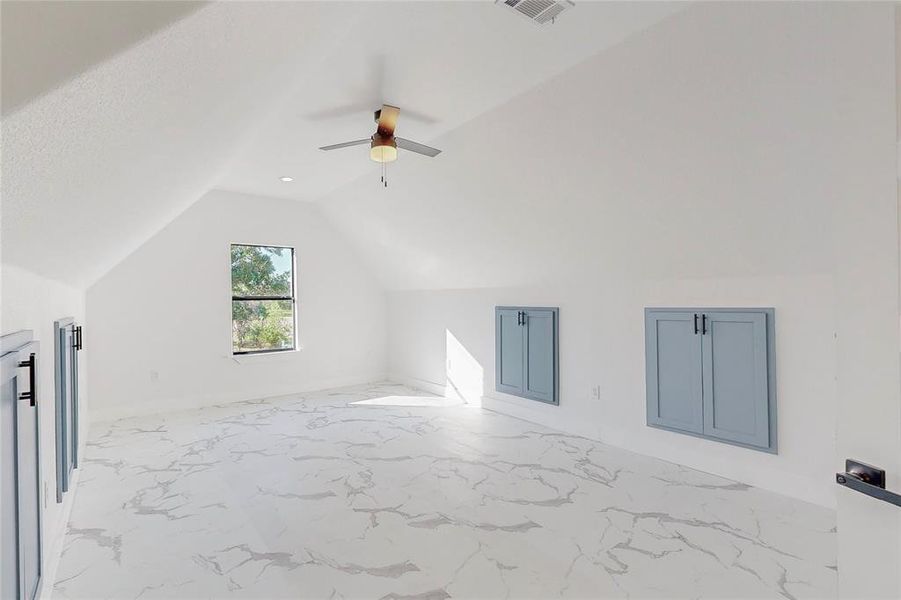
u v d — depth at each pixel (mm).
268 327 5676
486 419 4547
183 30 754
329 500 2686
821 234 2434
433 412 4832
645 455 3482
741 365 2934
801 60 1927
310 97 2834
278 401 5328
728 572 1960
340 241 6211
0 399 967
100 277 3998
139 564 2045
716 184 2588
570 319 4109
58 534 2102
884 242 853
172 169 1817
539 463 3297
